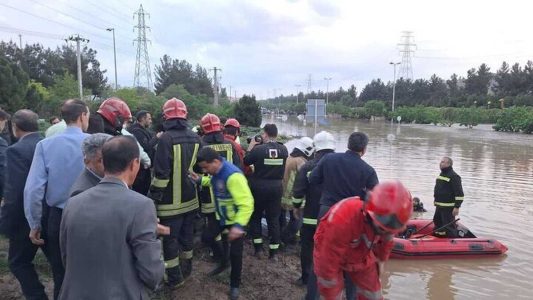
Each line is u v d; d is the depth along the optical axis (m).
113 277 2.54
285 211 7.33
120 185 2.67
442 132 43.75
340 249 3.30
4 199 3.93
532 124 41.91
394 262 7.74
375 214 2.95
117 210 2.56
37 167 3.65
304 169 5.30
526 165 20.23
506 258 7.98
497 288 6.65
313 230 5.36
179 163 4.85
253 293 5.41
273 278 5.88
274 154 6.11
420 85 87.44
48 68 52.00
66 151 3.72
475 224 10.24
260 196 6.20
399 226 2.92
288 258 6.73
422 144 30.25
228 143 6.08
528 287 6.70
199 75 87.62
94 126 4.51
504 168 19.30
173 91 49.22
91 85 54.25
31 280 4.11
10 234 3.98
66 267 2.62
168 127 4.92
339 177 4.63
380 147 27.94
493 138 36.03
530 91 70.25
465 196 13.17
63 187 3.69
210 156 4.66
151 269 2.58
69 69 52.88
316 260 3.46
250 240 7.29
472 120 54.31
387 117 72.19
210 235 5.64
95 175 3.24
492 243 8.09
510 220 10.58
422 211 11.36
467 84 83.69
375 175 4.67
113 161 2.66
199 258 6.24
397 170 18.00
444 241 8.05
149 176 5.54
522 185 15.07
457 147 28.20
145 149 6.18
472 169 18.97
